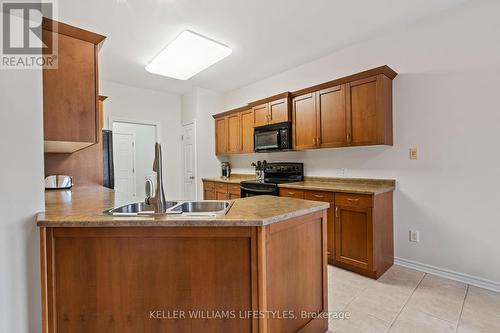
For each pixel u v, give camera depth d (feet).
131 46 9.87
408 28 8.72
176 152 17.11
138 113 15.52
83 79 5.39
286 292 4.67
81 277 4.02
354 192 8.37
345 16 8.14
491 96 7.22
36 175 4.24
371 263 8.04
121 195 7.15
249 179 14.47
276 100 12.01
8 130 4.04
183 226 3.99
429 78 8.32
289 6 7.56
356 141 9.17
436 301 6.76
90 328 4.05
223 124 15.69
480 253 7.47
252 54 10.91
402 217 8.99
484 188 7.38
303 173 12.16
